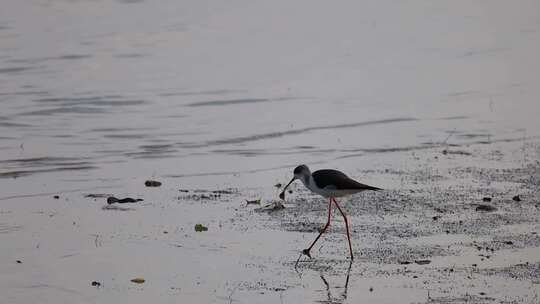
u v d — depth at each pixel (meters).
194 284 10.95
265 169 16.84
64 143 18.83
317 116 21.50
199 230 13.01
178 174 16.45
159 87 24.89
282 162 17.38
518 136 19.25
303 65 27.91
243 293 10.62
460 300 10.26
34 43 31.14
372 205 14.11
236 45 31.22
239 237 12.70
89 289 10.77
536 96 23.48
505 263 11.48
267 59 28.89
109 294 10.62
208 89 24.58
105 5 39.34
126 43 31.42
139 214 13.84
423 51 30.20
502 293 10.48
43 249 12.19
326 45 31.27
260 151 18.33
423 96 23.67
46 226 13.21
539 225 13.02
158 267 11.54
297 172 12.83
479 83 25.20
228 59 28.88
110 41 31.75
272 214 13.80
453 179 15.64
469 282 10.85
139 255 11.98
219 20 36.12
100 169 16.83
